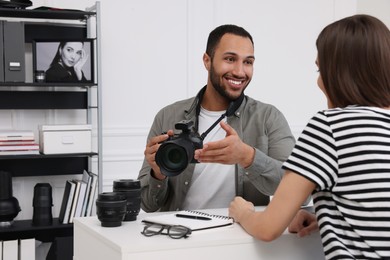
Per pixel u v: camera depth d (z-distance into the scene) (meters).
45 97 3.86
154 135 2.23
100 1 4.03
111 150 4.11
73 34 3.90
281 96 4.61
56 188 4.00
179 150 1.54
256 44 4.52
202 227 1.46
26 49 3.86
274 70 4.58
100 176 3.73
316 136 1.30
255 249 1.44
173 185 2.07
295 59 4.64
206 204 2.07
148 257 1.33
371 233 1.25
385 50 1.29
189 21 4.27
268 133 2.10
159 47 4.20
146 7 4.15
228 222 1.52
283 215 1.33
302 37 4.66
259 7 4.51
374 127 1.27
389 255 1.23
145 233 1.45
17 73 3.52
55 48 3.70
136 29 4.14
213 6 4.35
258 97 4.55
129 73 4.13
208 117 2.13
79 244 1.66
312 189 1.32
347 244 1.28
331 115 1.30
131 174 4.16
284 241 1.48
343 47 1.31
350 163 1.26
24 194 3.92
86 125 3.67
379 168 1.24
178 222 1.50
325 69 1.35
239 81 2.02
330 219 1.31
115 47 4.09
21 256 3.57
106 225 1.56
